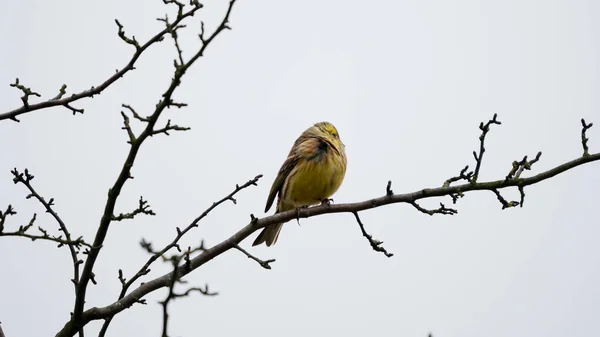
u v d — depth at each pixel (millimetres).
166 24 9461
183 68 8727
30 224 8812
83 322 9586
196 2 9688
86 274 9234
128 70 10438
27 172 9930
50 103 10297
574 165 10852
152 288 10102
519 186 10930
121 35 10203
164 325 7883
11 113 10172
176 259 7992
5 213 8766
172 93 8812
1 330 9586
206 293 7977
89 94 10492
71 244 9008
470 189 11102
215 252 10992
